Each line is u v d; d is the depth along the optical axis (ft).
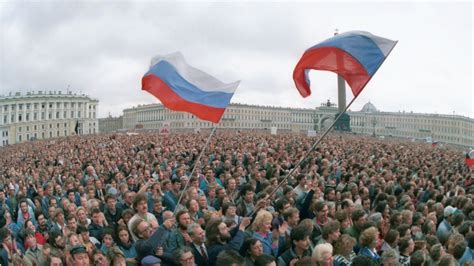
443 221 33.01
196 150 88.99
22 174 71.97
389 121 605.73
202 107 32.65
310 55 32.30
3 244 28.17
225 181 46.96
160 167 59.57
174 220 26.22
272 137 163.94
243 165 64.28
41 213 36.45
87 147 134.41
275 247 25.59
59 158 94.38
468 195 44.52
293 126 594.65
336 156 83.66
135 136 191.42
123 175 58.54
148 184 38.65
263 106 570.46
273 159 70.38
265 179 44.75
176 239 25.31
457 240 26.14
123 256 22.89
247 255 22.63
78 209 32.45
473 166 77.05
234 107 544.62
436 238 27.71
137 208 29.45
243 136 170.19
